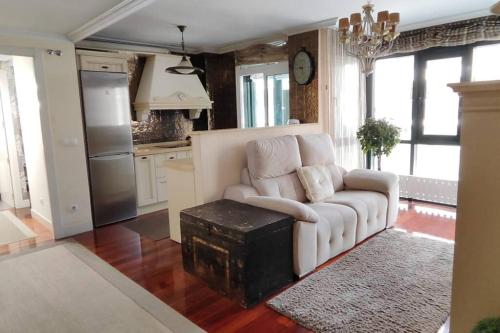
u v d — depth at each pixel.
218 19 4.02
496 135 0.98
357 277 2.73
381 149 4.31
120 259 3.28
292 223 2.66
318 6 3.62
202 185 3.12
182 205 3.45
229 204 2.99
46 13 3.15
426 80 4.68
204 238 2.64
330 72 4.54
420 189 4.66
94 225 4.29
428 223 3.94
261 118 5.83
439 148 4.73
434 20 4.32
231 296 2.50
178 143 5.72
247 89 5.94
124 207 4.54
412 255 3.09
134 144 5.42
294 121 4.31
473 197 1.05
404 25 4.54
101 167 4.30
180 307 2.44
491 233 1.03
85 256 3.37
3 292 2.70
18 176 5.16
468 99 1.01
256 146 3.19
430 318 2.19
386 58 5.00
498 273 1.03
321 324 2.17
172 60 5.32
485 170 1.01
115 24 4.13
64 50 3.88
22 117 4.46
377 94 5.18
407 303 2.36
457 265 1.12
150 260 3.23
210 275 2.67
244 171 3.33
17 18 3.26
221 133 3.22
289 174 3.48
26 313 2.41
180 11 3.68
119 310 2.42
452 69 4.44
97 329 2.21
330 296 2.47
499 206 1.00
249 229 2.36
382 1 3.54
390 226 3.81
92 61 4.22
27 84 4.09
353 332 2.09
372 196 3.58
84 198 4.14
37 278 2.92
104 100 4.27
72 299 2.58
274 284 2.56
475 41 4.08
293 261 2.70
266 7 3.61
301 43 4.57
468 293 1.10
